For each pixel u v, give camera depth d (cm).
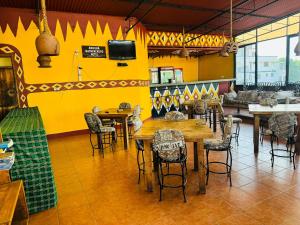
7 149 252
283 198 287
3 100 630
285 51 923
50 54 270
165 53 1173
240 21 888
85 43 666
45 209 286
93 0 568
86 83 677
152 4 626
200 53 1268
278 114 371
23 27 593
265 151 460
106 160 452
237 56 1123
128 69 737
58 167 424
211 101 647
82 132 683
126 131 513
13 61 592
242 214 259
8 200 198
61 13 629
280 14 860
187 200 293
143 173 380
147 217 263
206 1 654
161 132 279
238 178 345
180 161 287
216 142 335
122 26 713
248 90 1059
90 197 313
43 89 627
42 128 276
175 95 947
